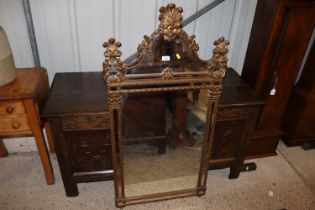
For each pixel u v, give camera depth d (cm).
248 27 167
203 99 129
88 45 161
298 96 180
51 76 170
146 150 142
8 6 143
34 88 130
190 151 146
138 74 114
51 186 157
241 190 160
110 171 146
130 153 139
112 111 119
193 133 140
